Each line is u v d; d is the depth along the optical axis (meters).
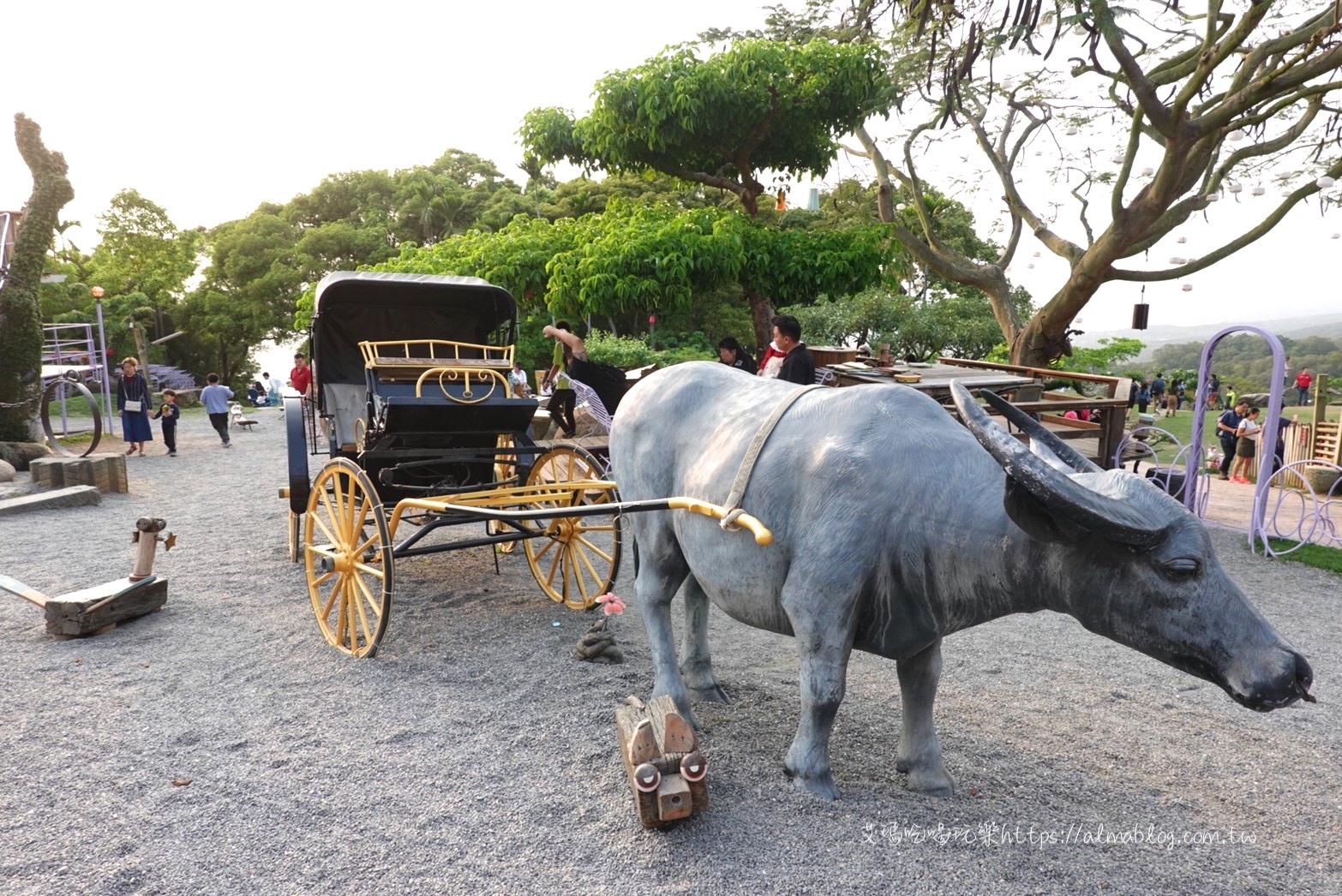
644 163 12.77
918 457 3.13
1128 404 10.05
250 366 52.69
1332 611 6.86
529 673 4.95
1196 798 3.73
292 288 43.19
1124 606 2.71
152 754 3.93
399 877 2.97
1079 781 3.84
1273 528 9.77
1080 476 2.93
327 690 4.71
